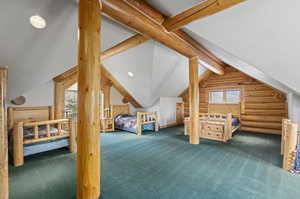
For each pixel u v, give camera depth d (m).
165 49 3.57
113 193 1.70
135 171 2.25
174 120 6.79
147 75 4.28
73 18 1.98
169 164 2.49
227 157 2.79
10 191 1.74
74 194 1.69
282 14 1.52
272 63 2.18
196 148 3.35
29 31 1.82
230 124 4.13
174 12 2.05
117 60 4.26
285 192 1.71
